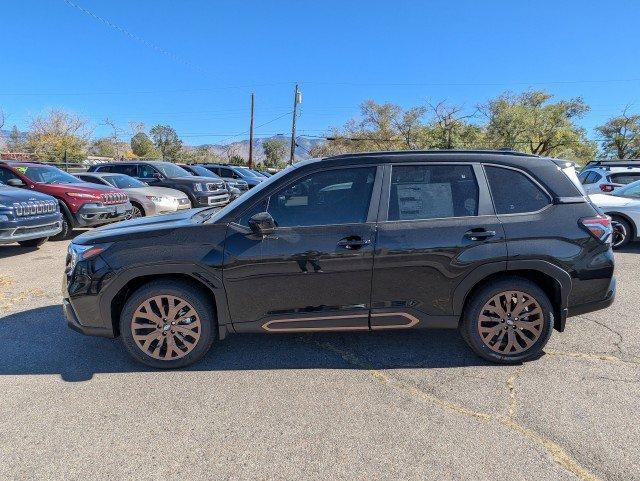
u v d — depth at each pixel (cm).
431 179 347
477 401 302
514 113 4147
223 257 335
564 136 4166
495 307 346
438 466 239
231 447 258
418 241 334
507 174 349
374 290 341
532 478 229
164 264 334
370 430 272
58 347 393
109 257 339
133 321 345
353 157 354
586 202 350
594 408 291
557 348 380
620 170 1079
